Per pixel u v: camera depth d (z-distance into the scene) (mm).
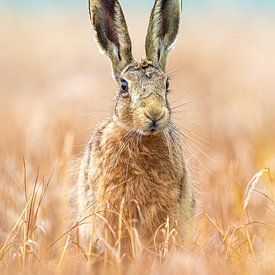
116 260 15633
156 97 17219
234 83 33750
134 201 17031
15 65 42125
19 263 15750
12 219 19297
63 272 15148
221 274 14711
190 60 39094
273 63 35688
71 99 27641
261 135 24875
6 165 21312
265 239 16938
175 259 15055
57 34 49344
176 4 18859
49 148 23141
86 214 17609
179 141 17812
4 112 30797
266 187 19625
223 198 19703
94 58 40719
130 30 48156
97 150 17703
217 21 48031
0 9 59312
